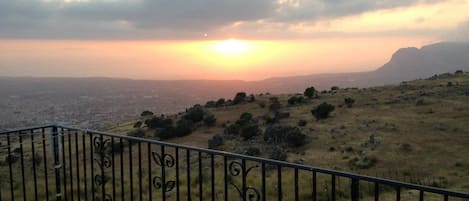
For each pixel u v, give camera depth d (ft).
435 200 51.08
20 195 46.91
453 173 91.40
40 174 60.75
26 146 112.37
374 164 106.52
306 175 74.64
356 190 11.01
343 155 118.52
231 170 13.83
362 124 157.69
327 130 153.48
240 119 185.57
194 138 169.27
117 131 206.49
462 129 135.23
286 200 59.47
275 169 81.61
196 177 71.97
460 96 189.47
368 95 221.05
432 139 127.03
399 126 148.77
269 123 177.78
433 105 177.78
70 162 21.43
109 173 66.80
